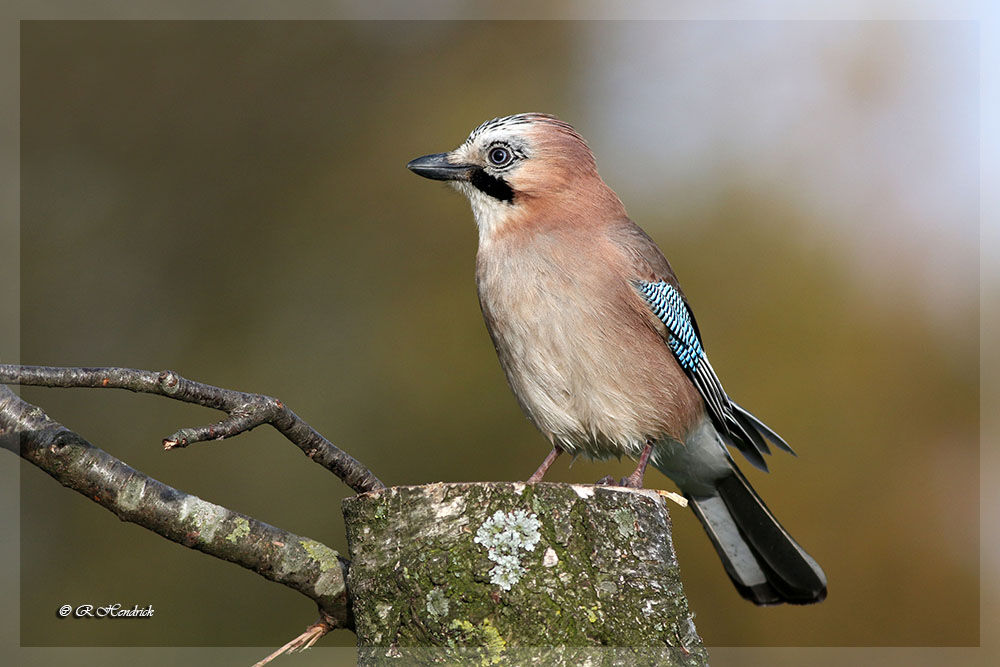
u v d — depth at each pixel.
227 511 4.87
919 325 11.63
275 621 10.99
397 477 11.90
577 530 4.29
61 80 13.73
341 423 12.21
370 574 4.34
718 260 12.20
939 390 11.42
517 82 13.52
